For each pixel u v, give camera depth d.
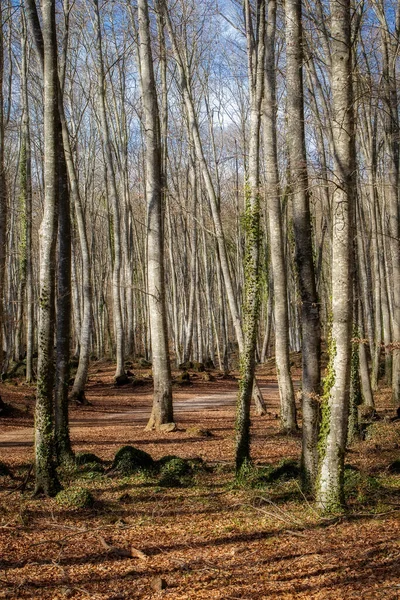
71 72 30.67
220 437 15.47
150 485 10.21
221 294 38.75
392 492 9.05
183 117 32.53
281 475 9.98
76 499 8.91
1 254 16.42
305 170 8.79
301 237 9.12
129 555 7.09
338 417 8.02
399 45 16.22
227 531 7.82
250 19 15.88
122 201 39.97
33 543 7.47
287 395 15.68
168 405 16.86
